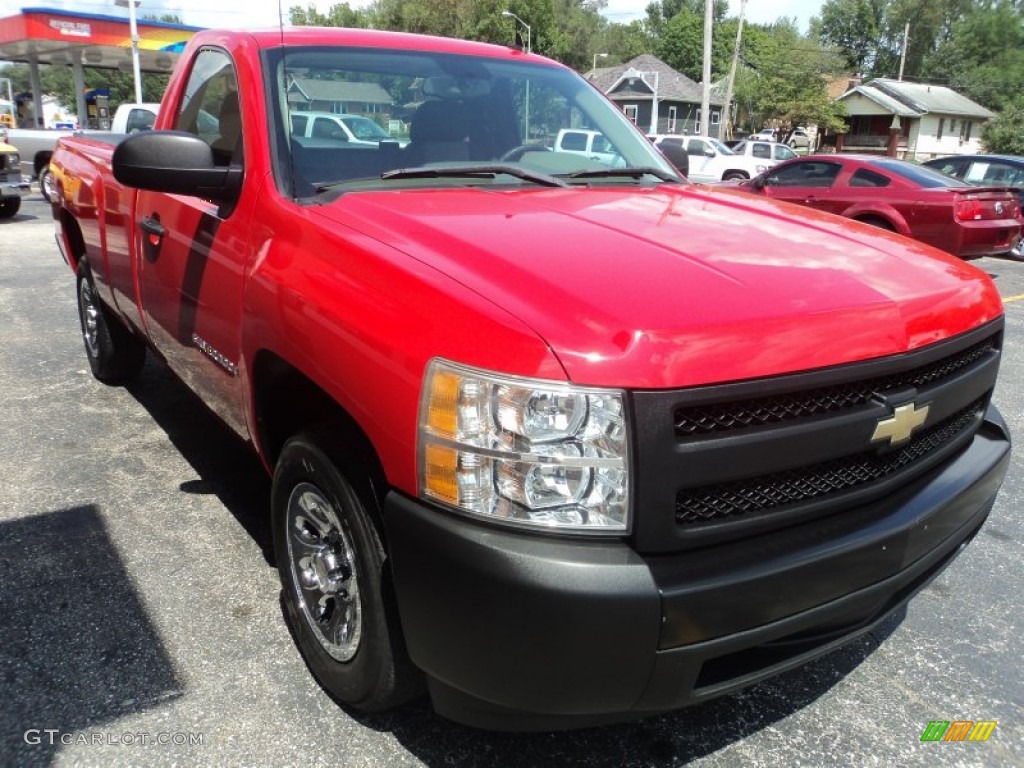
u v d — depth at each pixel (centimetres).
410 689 219
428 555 182
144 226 348
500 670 179
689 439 179
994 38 7119
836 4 7906
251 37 312
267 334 244
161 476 396
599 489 175
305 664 265
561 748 236
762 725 250
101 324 493
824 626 210
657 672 178
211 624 284
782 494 196
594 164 339
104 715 241
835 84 7319
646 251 219
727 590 179
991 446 260
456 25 5753
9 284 828
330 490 223
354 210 247
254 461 415
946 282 237
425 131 312
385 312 200
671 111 5666
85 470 400
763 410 188
